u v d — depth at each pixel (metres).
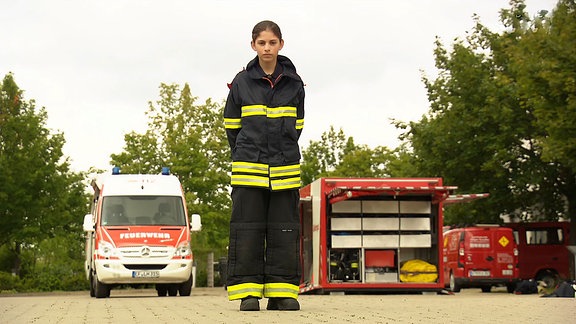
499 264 30.47
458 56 38.00
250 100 10.25
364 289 23.56
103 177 26.61
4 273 43.34
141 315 9.65
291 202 10.38
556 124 27.94
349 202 23.66
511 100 36.00
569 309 10.52
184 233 23.78
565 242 33.84
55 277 45.38
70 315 9.92
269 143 10.26
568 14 27.78
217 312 9.91
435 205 24.06
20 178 45.31
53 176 46.41
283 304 10.29
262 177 10.24
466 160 37.31
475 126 36.38
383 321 8.05
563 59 27.39
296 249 10.37
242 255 10.24
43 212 46.22
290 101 10.30
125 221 23.73
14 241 46.50
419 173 39.16
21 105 46.81
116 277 22.86
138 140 49.47
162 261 23.16
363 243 23.62
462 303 12.64
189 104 50.00
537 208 38.12
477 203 37.41
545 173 35.31
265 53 10.12
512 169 36.56
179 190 24.75
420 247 23.86
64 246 53.28
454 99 37.69
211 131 50.41
